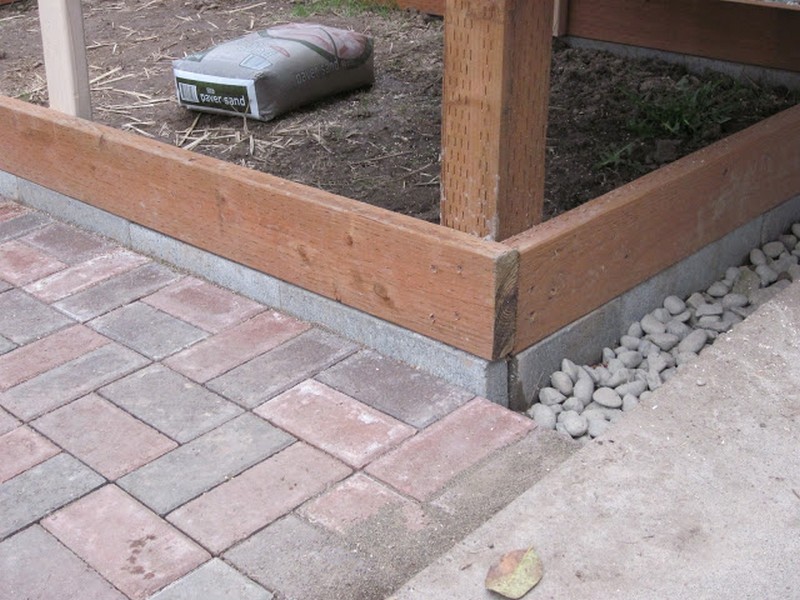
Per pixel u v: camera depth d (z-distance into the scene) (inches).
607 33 219.9
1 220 172.2
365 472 110.1
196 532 102.1
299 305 139.9
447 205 124.6
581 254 124.6
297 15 249.6
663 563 93.9
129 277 153.0
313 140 185.2
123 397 124.5
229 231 144.1
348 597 93.9
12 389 127.0
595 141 181.8
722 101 194.9
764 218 157.8
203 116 197.0
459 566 94.2
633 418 114.3
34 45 237.3
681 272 143.5
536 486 104.3
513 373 122.4
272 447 114.5
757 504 100.9
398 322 127.9
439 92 205.9
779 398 117.0
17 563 99.0
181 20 249.1
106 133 156.7
